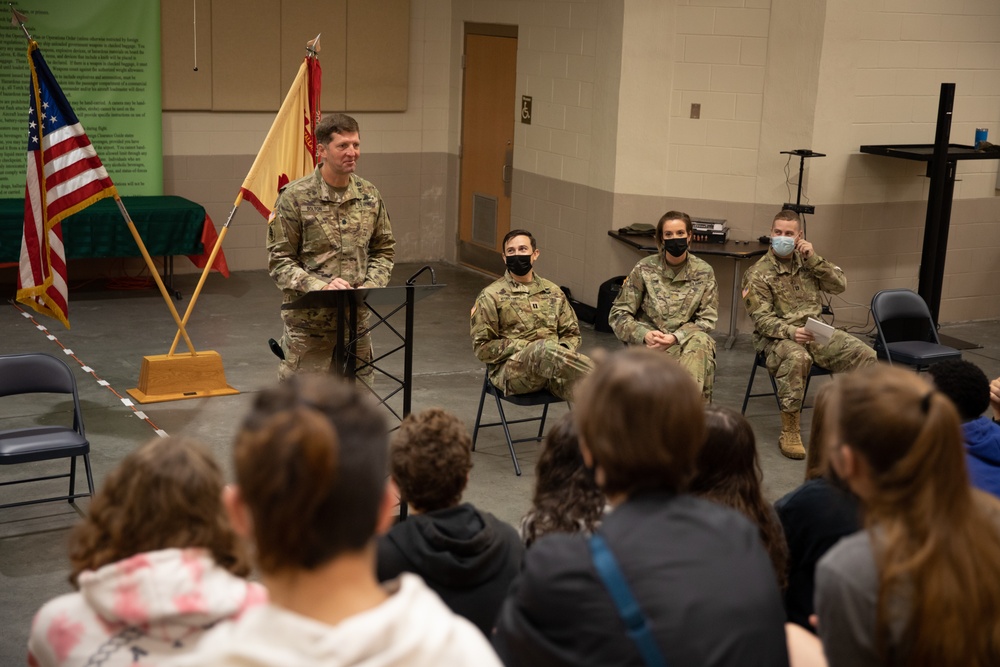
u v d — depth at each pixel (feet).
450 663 3.18
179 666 3.12
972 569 4.30
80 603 5.02
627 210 25.75
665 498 4.46
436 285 14.37
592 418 4.50
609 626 4.07
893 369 4.81
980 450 8.76
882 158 24.91
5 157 26.68
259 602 4.99
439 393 19.98
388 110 31.37
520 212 29.60
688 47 24.62
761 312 18.43
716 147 24.95
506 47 29.45
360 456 3.24
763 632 4.16
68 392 14.12
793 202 24.62
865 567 4.47
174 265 29.43
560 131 27.55
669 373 4.47
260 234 30.50
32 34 26.37
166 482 5.05
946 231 24.49
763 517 7.08
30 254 17.81
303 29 29.58
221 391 19.44
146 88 27.96
